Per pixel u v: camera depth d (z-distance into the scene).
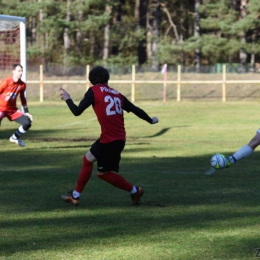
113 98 18.16
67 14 117.25
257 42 120.62
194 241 14.59
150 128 51.16
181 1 142.88
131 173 26.09
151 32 139.00
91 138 43.09
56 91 103.62
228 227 16.05
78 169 27.39
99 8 122.25
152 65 119.88
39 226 16.25
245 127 51.47
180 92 103.19
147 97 102.19
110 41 128.50
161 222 16.66
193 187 22.56
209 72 111.75
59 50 121.06
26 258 13.18
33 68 107.94
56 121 60.25
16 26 45.59
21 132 34.09
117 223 16.56
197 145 37.97
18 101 94.81
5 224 16.52
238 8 138.50
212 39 114.56
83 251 13.73
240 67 112.75
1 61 52.62
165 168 27.70
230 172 26.56
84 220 16.97
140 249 13.87
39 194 21.12
